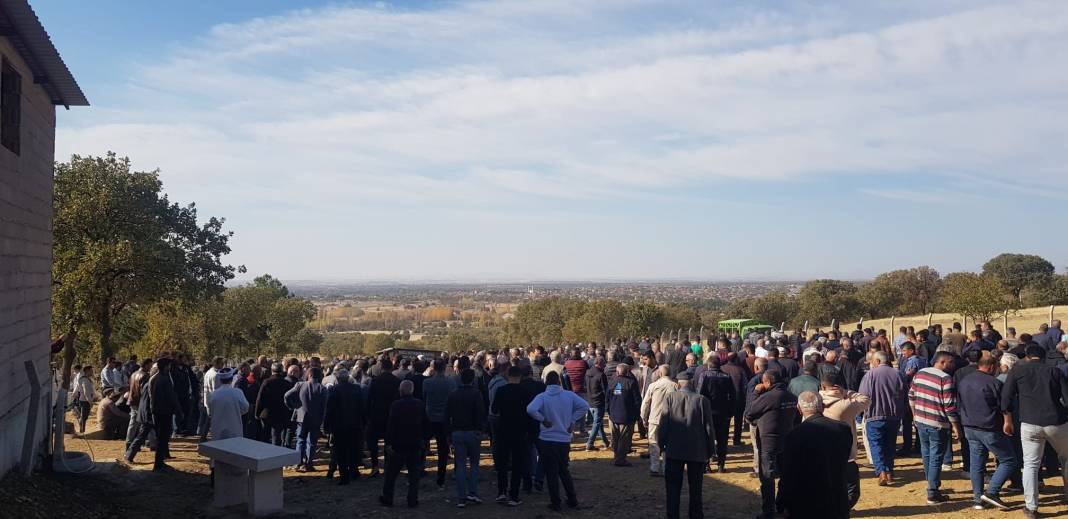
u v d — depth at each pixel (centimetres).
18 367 957
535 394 996
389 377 1175
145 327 4062
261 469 922
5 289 898
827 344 1688
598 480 1123
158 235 2955
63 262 2655
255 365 1443
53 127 1183
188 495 1052
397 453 982
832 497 554
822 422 570
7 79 944
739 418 1341
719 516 908
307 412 1238
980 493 855
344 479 1129
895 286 7306
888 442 986
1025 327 4169
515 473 988
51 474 1017
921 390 899
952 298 3972
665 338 4356
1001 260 8188
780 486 576
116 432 1575
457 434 982
